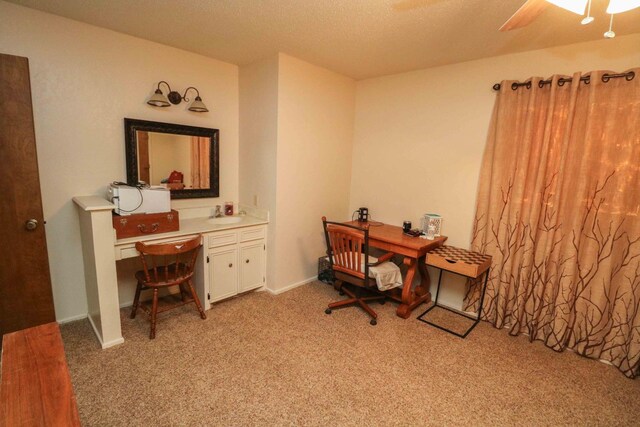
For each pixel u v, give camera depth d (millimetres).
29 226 2109
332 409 1751
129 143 2625
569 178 2322
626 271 2156
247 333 2475
